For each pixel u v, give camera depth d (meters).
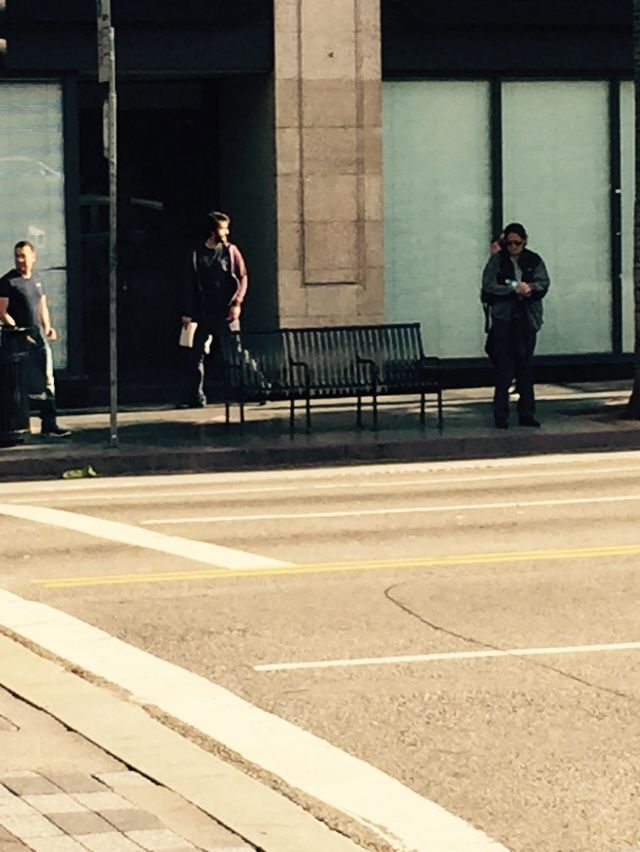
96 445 21.27
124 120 27.09
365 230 25.73
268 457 20.77
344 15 25.48
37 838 7.84
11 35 24.42
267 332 22.47
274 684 10.64
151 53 24.97
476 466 20.16
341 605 12.66
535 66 26.38
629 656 11.09
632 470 19.48
